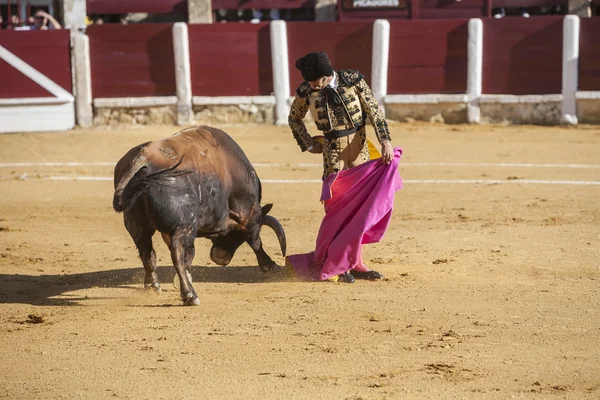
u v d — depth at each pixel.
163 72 42.84
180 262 13.55
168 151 13.59
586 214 21.94
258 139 38.62
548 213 22.17
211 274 16.23
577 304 13.58
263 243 18.98
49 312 13.77
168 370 10.68
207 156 14.19
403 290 14.62
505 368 10.54
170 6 48.62
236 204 15.04
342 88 15.09
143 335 12.24
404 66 42.91
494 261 16.78
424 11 47.53
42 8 54.75
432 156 33.34
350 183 15.28
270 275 16.02
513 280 15.26
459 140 37.53
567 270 15.97
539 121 42.38
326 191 15.15
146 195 13.26
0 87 41.88
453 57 42.66
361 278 15.56
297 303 13.86
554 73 42.19
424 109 42.91
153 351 11.48
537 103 42.25
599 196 24.59
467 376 10.27
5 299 14.66
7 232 20.70
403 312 13.22
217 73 43.03
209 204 14.12
